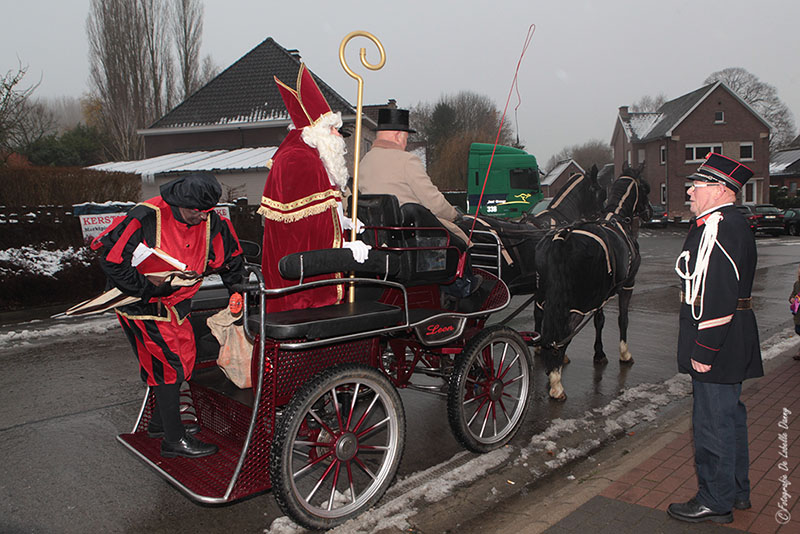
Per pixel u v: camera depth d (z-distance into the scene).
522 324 8.80
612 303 10.77
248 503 3.77
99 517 3.55
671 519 3.23
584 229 5.43
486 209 15.95
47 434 4.77
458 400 4.09
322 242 3.59
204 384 3.81
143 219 3.40
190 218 3.47
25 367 6.63
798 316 6.41
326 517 3.33
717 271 3.02
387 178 4.61
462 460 4.35
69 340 7.91
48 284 10.72
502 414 5.24
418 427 4.98
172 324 3.56
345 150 3.74
